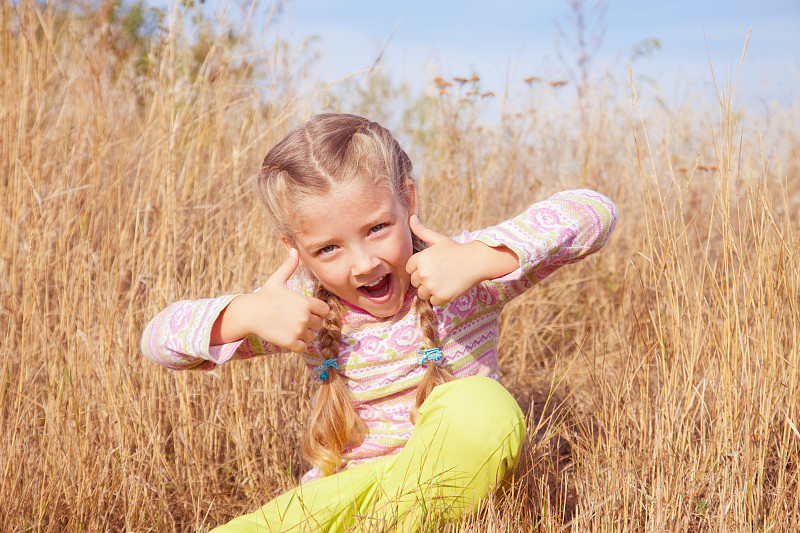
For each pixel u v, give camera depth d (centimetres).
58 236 239
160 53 273
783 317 183
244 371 220
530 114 395
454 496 141
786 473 164
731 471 165
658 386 184
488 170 311
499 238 147
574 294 318
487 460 138
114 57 332
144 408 208
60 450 193
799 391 174
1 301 230
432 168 325
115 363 212
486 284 163
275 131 266
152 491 196
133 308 226
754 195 189
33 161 246
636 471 171
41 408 219
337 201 140
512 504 151
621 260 325
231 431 208
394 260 147
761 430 163
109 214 247
